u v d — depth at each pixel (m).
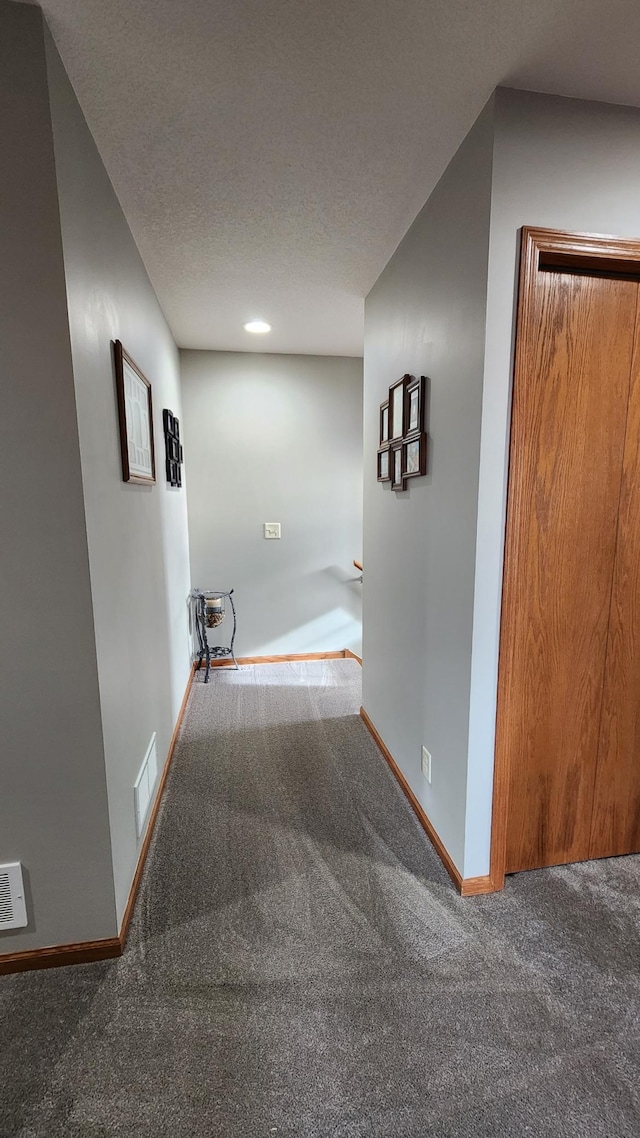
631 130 1.29
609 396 1.42
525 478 1.39
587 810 1.65
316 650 3.96
